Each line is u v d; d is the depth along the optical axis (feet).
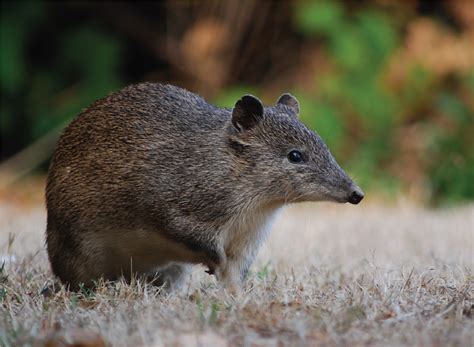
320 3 77.41
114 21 80.69
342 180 34.91
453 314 27.89
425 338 24.88
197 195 33.73
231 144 34.30
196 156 34.01
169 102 35.50
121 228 34.35
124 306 28.96
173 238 33.91
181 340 24.73
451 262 38.96
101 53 77.77
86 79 77.46
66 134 35.88
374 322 26.81
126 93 36.11
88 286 35.09
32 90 78.33
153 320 26.40
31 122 78.54
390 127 76.95
